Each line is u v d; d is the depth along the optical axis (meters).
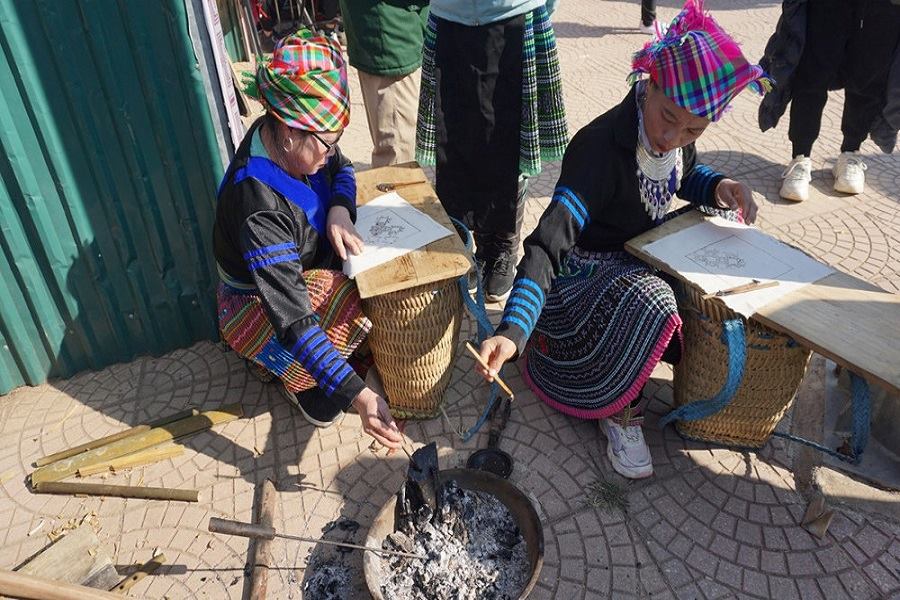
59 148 2.36
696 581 2.06
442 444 2.51
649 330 2.09
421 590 1.95
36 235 2.50
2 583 1.70
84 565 1.98
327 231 2.27
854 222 3.61
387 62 3.18
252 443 2.53
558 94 2.81
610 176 2.10
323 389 1.95
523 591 1.80
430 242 2.31
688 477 2.37
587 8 7.22
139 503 2.34
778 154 4.29
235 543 2.20
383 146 3.46
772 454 2.44
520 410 2.64
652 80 1.96
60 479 2.40
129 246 2.63
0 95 2.22
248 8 5.52
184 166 2.53
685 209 2.43
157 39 2.28
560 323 2.37
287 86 1.87
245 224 1.99
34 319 2.67
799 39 3.40
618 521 2.23
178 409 2.69
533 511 2.03
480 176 2.89
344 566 2.10
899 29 3.30
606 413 2.33
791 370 2.16
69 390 2.80
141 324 2.84
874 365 1.73
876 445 2.44
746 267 2.11
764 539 2.17
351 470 2.42
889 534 2.18
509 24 2.59
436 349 2.37
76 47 2.21
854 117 3.69
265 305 1.95
